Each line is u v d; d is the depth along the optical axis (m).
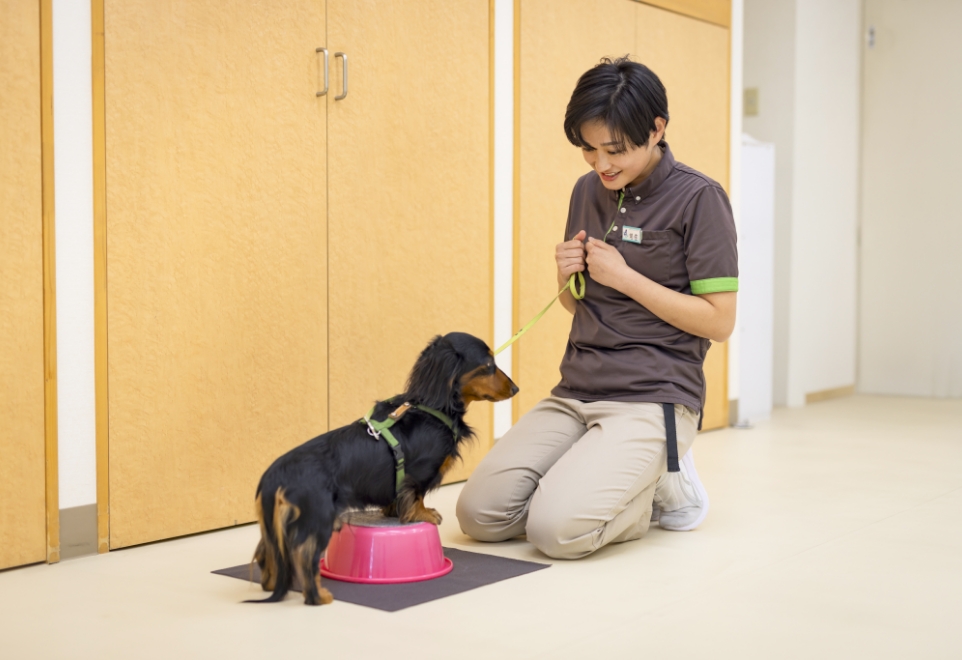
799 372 6.33
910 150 6.68
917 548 2.78
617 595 2.32
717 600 2.29
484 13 3.79
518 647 1.97
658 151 2.72
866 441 4.78
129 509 2.83
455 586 2.38
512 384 2.53
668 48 4.71
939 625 2.12
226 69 2.97
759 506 3.32
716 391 5.16
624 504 2.60
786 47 6.19
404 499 2.43
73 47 2.64
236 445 3.07
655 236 2.69
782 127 6.23
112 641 2.02
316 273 3.25
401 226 3.52
